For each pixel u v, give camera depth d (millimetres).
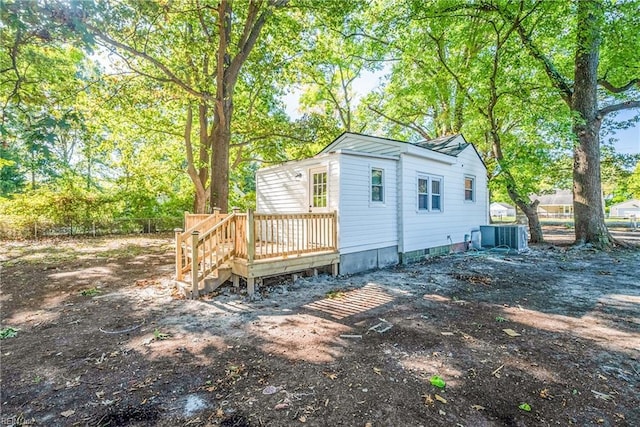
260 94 15625
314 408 2518
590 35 10453
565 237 15680
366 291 6043
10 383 2936
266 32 12164
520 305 5125
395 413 2443
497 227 11617
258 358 3385
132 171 17969
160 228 19203
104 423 2379
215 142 11422
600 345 3621
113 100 10609
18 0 4582
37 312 4984
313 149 17984
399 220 8906
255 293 5887
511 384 2838
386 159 8570
